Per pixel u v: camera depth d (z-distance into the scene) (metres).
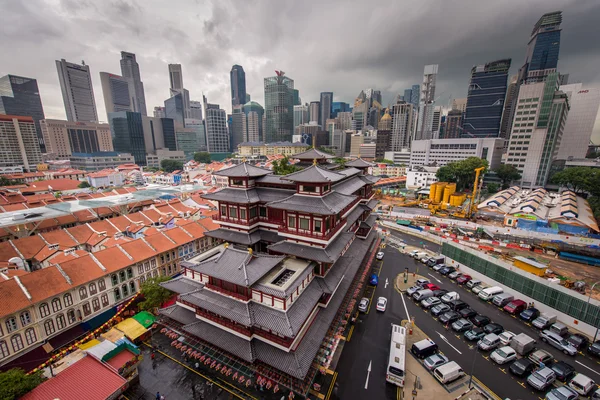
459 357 40.19
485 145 171.62
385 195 157.50
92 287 46.38
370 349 41.56
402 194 156.00
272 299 31.92
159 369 37.28
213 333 35.19
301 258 40.38
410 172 171.75
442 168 155.25
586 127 189.38
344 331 45.47
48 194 115.31
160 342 42.41
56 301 41.94
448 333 45.38
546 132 144.88
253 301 33.53
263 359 31.22
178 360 38.88
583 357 39.84
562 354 40.50
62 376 30.20
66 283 43.12
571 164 169.25
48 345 40.12
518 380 36.25
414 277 64.12
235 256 34.56
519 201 119.56
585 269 66.81
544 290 48.84
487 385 35.41
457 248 67.50
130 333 42.25
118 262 50.78
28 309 38.94
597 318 42.16
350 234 46.56
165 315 40.62
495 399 33.31
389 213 116.50
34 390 28.33
